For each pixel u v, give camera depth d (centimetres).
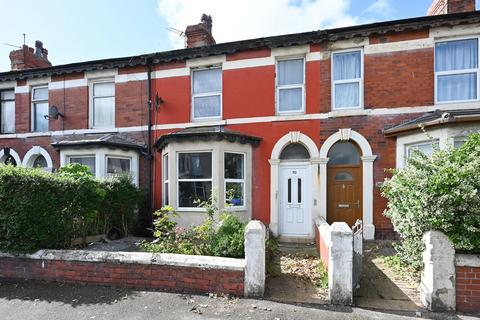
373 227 723
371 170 734
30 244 474
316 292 420
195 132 756
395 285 445
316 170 768
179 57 880
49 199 501
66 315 363
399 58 737
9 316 363
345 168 768
